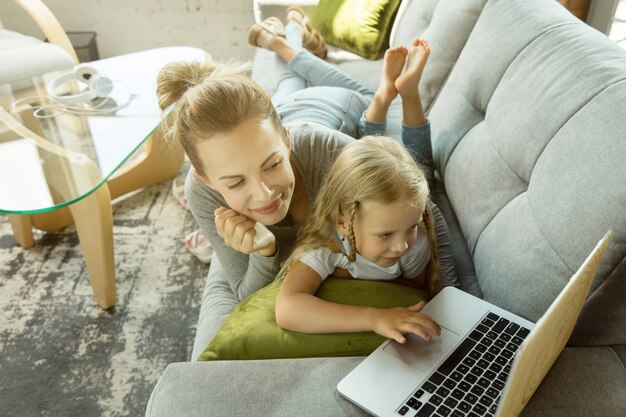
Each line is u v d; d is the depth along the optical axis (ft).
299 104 5.10
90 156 4.75
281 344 2.92
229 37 10.02
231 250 3.83
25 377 4.85
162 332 5.23
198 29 9.95
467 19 5.10
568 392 2.52
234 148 2.90
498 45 4.25
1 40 7.78
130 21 9.85
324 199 3.22
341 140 3.90
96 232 5.04
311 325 2.92
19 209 4.15
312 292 3.16
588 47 3.48
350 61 7.07
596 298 2.73
